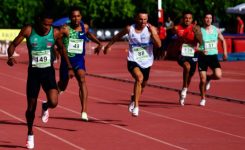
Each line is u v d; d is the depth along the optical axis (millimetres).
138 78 22391
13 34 74875
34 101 17828
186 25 27516
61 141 19062
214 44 27719
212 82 40844
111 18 108625
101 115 25094
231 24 109500
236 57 65750
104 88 36500
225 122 23469
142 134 20531
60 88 23734
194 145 18562
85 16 108188
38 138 19531
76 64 22969
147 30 22938
